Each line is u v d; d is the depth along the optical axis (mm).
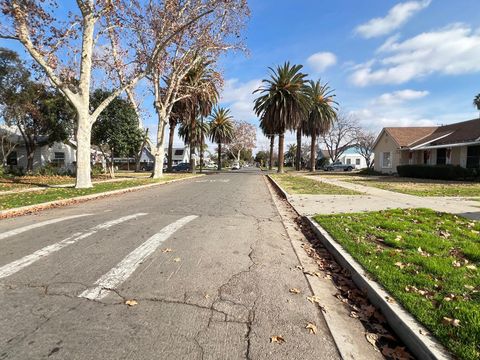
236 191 16094
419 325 3045
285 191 15367
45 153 32875
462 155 25234
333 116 48469
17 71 24156
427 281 3967
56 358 2613
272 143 60938
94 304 3549
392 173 33344
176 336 2979
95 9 14992
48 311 3373
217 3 21203
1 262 4793
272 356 2742
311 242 6590
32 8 13484
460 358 2568
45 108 26422
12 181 19922
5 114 25078
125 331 3033
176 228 7051
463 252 5113
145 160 71750
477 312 3156
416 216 8336
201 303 3637
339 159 76562
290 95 38531
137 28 19453
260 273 4605
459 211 9195
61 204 11078
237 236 6578
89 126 15781
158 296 3775
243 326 3197
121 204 11055
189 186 19344
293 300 3811
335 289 4266
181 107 38625
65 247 5539
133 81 16828
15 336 2914
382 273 4262
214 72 28281
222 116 61438
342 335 3146
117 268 4602
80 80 15219
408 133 34688
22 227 7145
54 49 14383
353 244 5652
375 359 2801
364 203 11227
